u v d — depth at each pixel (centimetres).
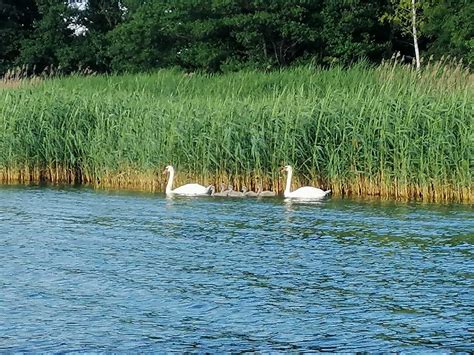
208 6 5150
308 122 2834
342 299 1523
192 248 1933
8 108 3247
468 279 1648
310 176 2853
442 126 2648
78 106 3238
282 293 1557
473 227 2156
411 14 4638
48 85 3634
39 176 3234
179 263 1784
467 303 1495
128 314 1441
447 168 2634
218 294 1553
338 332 1355
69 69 6081
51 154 3209
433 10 4488
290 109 2881
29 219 2314
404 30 4778
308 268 1738
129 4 5866
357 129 2756
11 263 1783
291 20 4906
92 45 6059
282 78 3616
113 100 3244
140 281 1641
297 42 5012
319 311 1456
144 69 5391
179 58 5328
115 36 5497
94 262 1794
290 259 1817
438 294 1550
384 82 3078
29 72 6119
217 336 1337
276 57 5047
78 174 3231
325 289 1586
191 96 3469
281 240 2014
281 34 4884
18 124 3203
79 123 3203
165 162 2994
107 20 6322
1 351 1274
